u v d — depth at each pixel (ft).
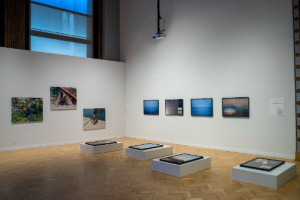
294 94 26.35
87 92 41.14
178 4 37.86
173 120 38.32
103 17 46.96
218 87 32.71
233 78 31.22
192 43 35.91
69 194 16.55
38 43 40.96
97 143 32.32
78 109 40.04
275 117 27.63
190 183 18.65
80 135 40.22
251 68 29.63
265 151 28.40
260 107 28.78
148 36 42.60
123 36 47.62
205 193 16.60
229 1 31.78
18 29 38.01
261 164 19.70
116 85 45.34
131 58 45.75
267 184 17.63
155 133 41.16
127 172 21.86
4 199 15.70
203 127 34.32
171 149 29.50
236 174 19.21
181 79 37.24
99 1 46.98
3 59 32.83
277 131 27.48
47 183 18.93
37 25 40.86
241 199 15.58
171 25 38.83
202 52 34.63
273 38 27.89
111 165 24.48
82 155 29.55
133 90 45.21
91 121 41.47
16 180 19.74
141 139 43.11
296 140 26.07
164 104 39.68
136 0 45.09
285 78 26.96
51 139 36.91
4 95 32.81
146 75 42.78
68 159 27.40
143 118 43.24
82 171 22.34
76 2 45.39
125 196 16.14
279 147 27.35
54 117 37.27
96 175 21.01
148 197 15.96
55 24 42.88
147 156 26.91
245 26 30.27
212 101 33.22
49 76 36.86
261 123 28.71
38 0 41.06
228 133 31.63
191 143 35.81
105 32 46.62
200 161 22.29
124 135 46.42
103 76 43.39
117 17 48.47
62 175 21.09
